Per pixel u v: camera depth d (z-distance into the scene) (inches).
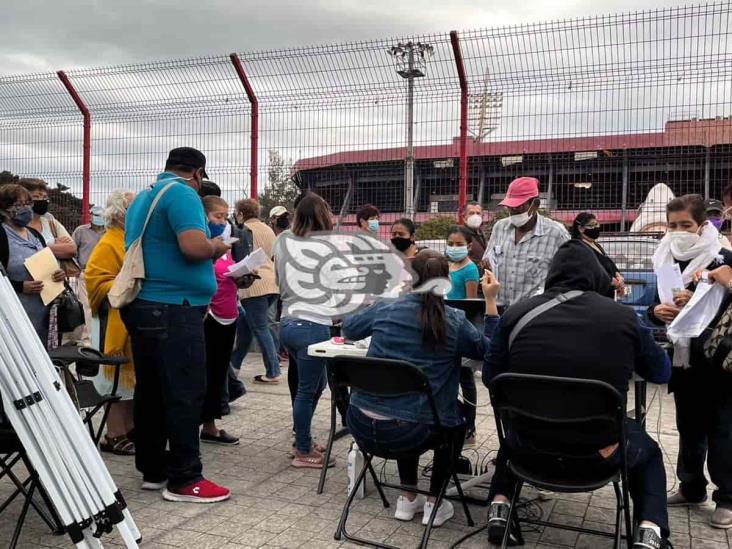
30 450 103.9
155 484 161.9
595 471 117.9
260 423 220.5
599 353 113.8
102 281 177.6
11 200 186.1
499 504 130.4
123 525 109.0
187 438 152.9
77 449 107.0
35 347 106.9
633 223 291.4
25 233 197.6
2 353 103.4
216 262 191.6
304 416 175.9
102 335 184.9
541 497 155.6
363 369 132.8
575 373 113.9
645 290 281.3
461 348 134.7
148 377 157.1
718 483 141.3
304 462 177.8
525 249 183.3
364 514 147.7
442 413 133.6
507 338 124.4
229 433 209.5
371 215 226.4
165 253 148.6
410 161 310.7
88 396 169.0
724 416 138.9
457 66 287.3
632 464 120.5
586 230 239.8
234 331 198.4
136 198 154.4
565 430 114.7
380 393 132.2
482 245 282.5
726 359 133.6
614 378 113.2
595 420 112.5
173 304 148.6
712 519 140.9
